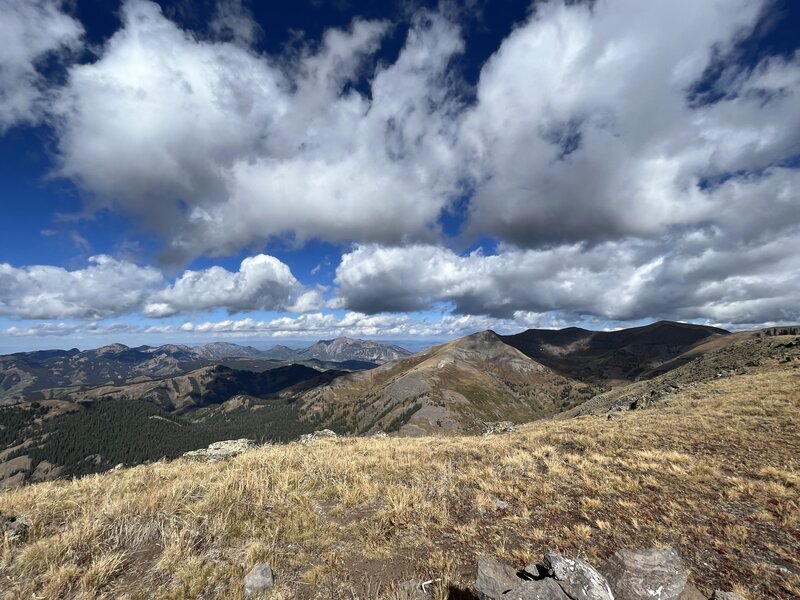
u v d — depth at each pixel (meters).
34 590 6.55
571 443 18.30
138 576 7.10
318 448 18.67
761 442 16.66
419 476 13.23
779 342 56.41
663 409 27.70
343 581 7.13
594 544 8.62
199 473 13.61
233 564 7.49
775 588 7.14
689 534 9.12
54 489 12.23
